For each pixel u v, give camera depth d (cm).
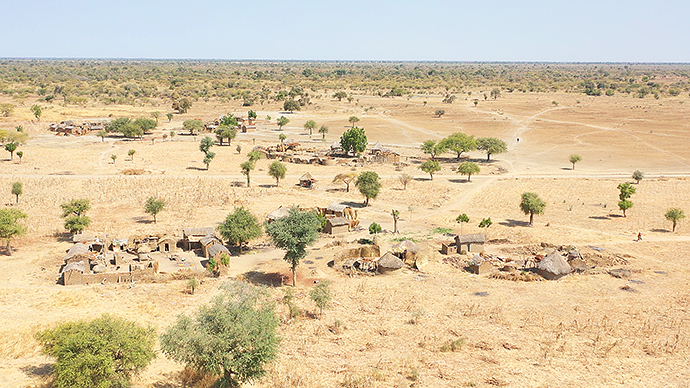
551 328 5150
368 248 7488
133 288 6125
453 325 5209
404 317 5406
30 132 19275
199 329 3716
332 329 5062
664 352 4631
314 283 6450
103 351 3544
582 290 6259
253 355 3619
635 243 8206
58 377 3547
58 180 12019
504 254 7700
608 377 4159
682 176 13800
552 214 10100
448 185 12619
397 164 15250
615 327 5175
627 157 16638
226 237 7594
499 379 4088
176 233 8306
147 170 13512
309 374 4116
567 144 19075
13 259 7050
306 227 6269
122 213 9575
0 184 11450
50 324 4912
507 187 12475
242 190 11544
